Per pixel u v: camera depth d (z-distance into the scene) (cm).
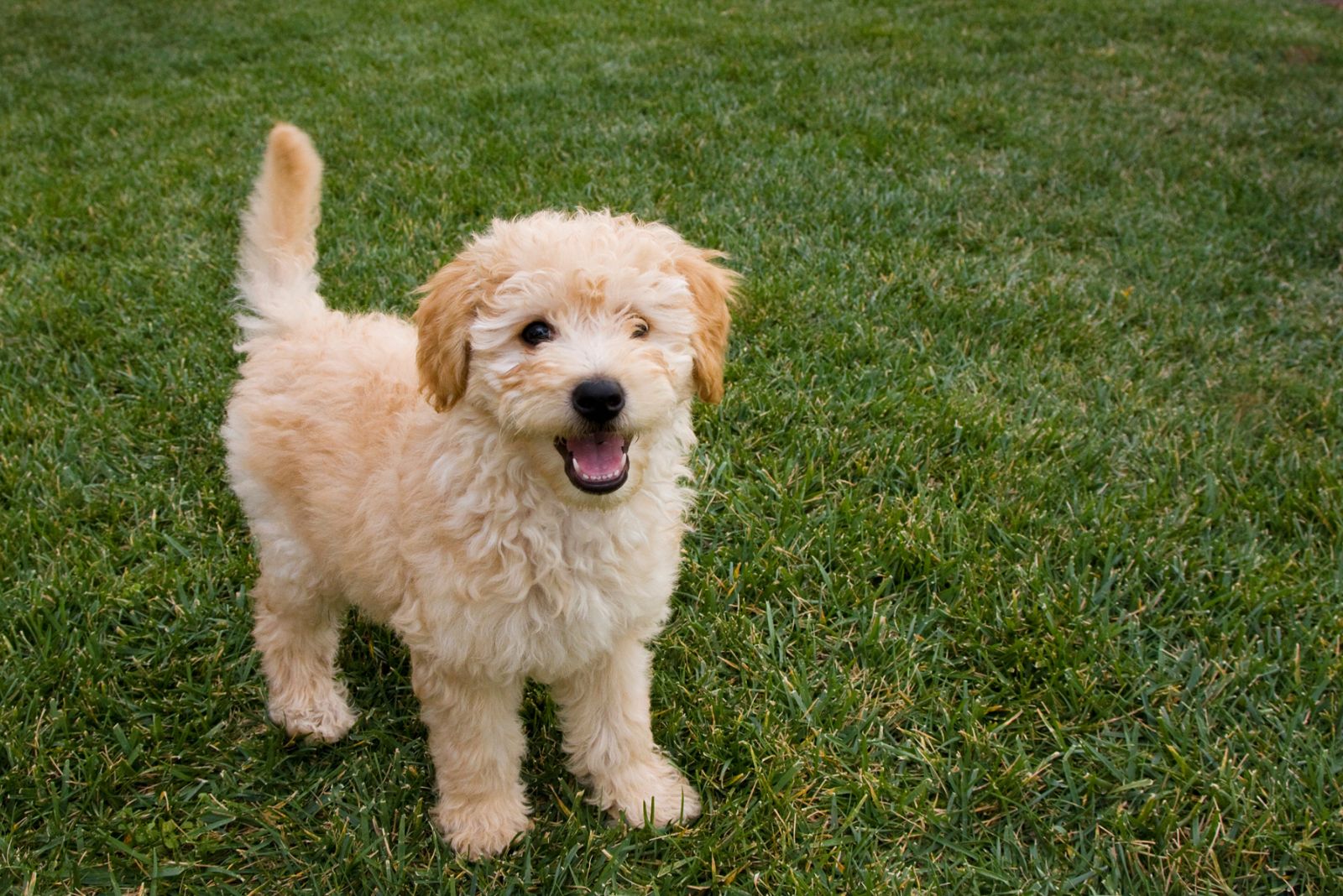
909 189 149
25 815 72
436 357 65
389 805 73
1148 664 81
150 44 247
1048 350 114
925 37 228
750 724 77
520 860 71
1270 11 265
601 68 204
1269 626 83
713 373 70
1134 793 74
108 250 131
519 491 63
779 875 70
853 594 85
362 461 69
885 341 112
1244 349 116
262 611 79
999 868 70
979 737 76
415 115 177
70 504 92
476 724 69
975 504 93
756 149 162
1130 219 145
